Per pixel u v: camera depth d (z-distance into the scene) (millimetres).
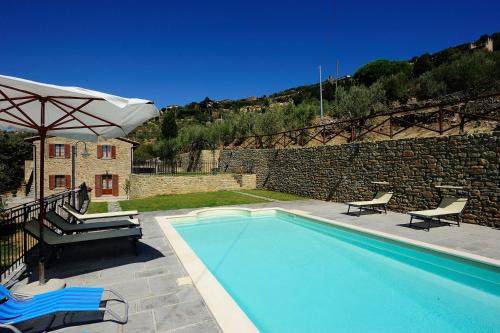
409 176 9336
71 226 6090
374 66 36406
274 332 3479
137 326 3018
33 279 4242
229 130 27516
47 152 22719
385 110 18234
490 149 7262
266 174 18094
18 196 25391
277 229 8641
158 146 36469
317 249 6691
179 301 3570
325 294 4441
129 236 5188
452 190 8109
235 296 4410
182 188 17391
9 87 3193
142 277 4336
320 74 22984
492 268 4648
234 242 7262
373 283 4848
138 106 4086
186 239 7562
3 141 30703
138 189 17531
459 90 18266
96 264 4887
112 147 24438
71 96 3432
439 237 6309
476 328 3508
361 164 11172
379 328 3537
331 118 21922
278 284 4836
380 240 6508
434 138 8586
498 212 7090
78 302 2840
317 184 13633
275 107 26359
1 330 2574
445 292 4488
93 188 23828
